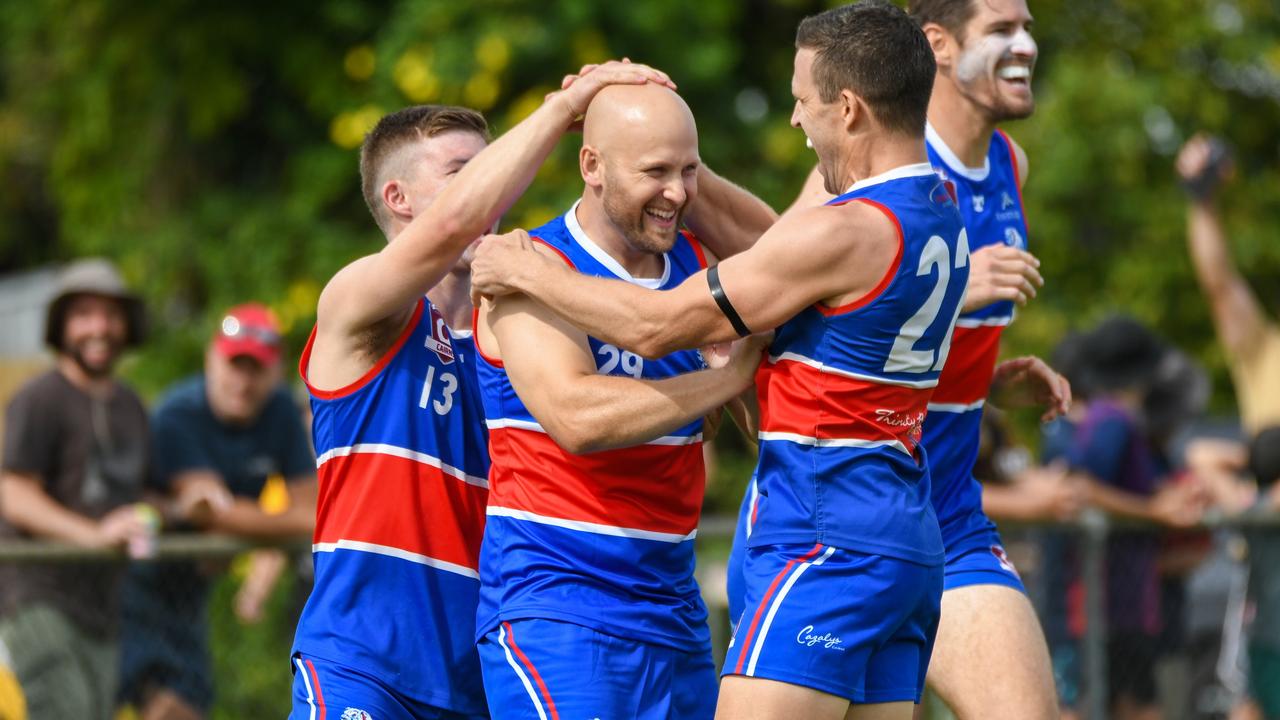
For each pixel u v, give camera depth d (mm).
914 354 11992
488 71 33438
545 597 12227
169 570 21297
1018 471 24516
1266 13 40531
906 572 11945
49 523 20594
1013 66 14922
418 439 13016
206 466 22266
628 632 12258
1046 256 37812
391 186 13617
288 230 36156
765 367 12242
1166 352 26922
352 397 12984
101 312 21438
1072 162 37000
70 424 21203
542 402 11852
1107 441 23609
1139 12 39406
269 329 22516
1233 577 29156
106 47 37406
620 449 12211
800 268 11445
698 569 29422
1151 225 37969
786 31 37531
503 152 12195
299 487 23172
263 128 38562
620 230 12078
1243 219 39344
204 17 36875
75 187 38969
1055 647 23266
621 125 11758
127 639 21109
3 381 31562
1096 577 22969
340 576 13000
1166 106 38844
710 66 34188
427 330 13203
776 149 35375
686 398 11773
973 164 15305
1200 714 28062
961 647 14312
